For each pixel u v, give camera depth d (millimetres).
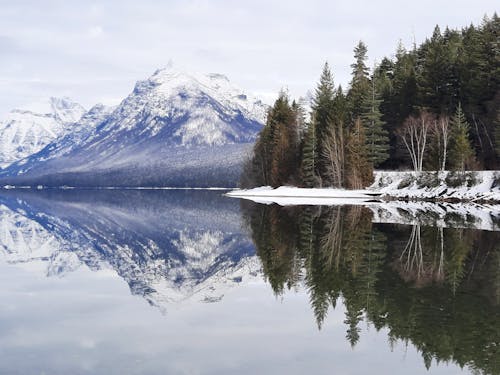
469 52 86875
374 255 27266
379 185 83188
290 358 12562
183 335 14609
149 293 21047
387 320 15602
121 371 11727
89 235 45906
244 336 14438
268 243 34531
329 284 20703
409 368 11828
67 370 11828
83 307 18438
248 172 123688
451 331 14398
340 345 13508
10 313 17469
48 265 29453
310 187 93500
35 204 114000
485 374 11445
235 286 21656
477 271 22766
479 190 70000
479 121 80812
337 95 99938
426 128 79812
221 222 55062
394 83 98938
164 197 152750
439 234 35500
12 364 12250
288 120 106062
